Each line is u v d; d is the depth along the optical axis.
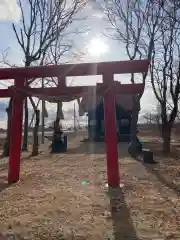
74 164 11.89
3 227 5.11
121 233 4.79
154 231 4.86
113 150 8.10
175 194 7.06
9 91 8.72
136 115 15.05
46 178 9.05
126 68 8.15
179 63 15.77
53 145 17.36
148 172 9.82
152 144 21.44
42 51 16.19
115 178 7.95
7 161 13.66
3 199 6.82
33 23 16.19
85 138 28.72
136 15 15.62
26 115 19.23
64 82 8.60
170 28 15.62
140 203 6.38
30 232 4.88
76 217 5.54
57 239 4.62
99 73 8.37
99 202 6.46
